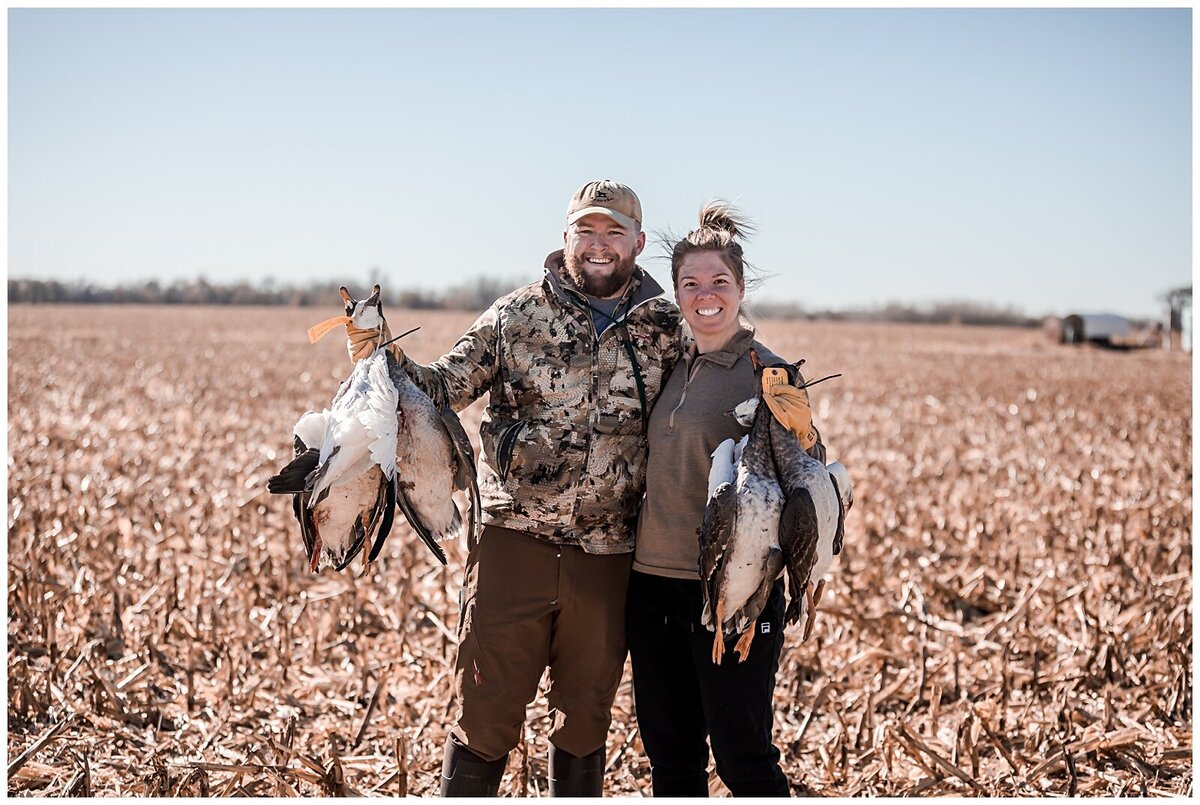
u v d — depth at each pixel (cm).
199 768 459
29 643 627
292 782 476
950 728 554
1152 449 1527
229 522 854
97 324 5456
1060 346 5709
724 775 400
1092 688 605
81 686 577
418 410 382
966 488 1084
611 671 426
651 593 416
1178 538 912
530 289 430
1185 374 3538
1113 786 493
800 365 405
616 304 431
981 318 9944
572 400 417
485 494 425
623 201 420
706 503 404
